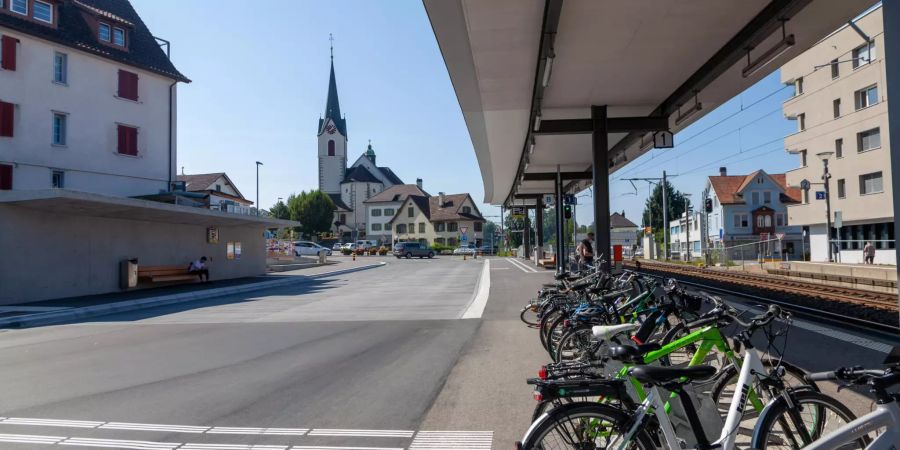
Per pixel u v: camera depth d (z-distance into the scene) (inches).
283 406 236.7
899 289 233.9
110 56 1139.3
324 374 292.8
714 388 152.1
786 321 143.9
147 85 1232.8
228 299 786.2
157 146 1251.2
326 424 211.5
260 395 255.3
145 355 365.1
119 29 1198.3
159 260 962.1
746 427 144.3
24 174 1004.6
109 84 1151.6
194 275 1009.5
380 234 3794.3
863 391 217.5
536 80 480.1
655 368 123.3
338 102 4249.5
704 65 477.7
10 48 986.1
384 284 980.6
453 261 1945.1
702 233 2084.2
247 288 945.5
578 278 357.1
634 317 236.2
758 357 139.3
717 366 159.0
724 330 191.8
